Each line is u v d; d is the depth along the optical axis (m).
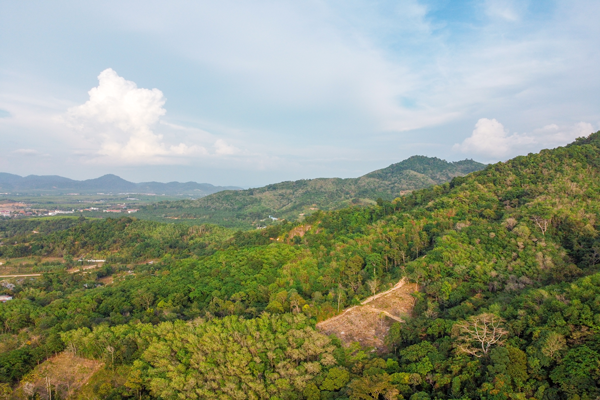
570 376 43.47
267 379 57.97
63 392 60.78
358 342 68.25
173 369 62.00
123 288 110.38
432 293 78.44
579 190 112.44
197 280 109.38
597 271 67.75
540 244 84.44
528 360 47.47
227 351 65.12
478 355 51.28
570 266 71.62
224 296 94.50
